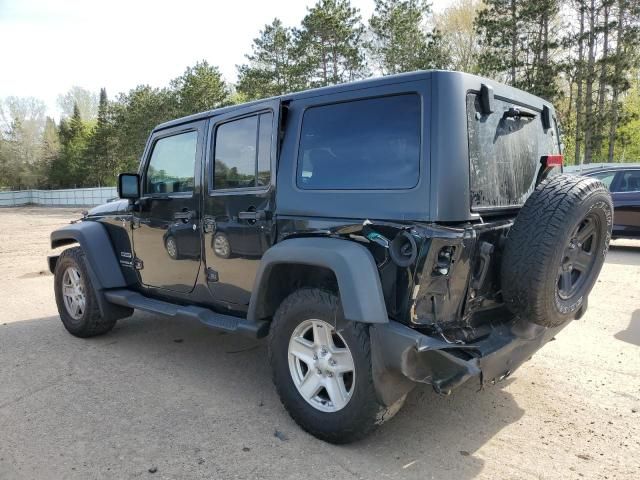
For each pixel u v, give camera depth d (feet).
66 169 221.46
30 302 23.50
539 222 9.07
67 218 91.25
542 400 12.25
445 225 8.96
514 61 95.81
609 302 20.81
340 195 10.21
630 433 10.70
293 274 11.34
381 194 9.60
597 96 110.93
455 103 9.18
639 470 9.41
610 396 12.40
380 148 9.84
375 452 10.09
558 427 10.99
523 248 9.09
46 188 238.68
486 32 102.83
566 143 120.16
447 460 9.78
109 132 178.81
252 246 11.93
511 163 10.82
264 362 15.10
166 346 16.66
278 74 107.55
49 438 10.75
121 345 16.81
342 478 9.23
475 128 9.67
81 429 11.12
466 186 9.21
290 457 9.92
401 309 9.09
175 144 14.29
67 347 16.70
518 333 10.26
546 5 93.15
